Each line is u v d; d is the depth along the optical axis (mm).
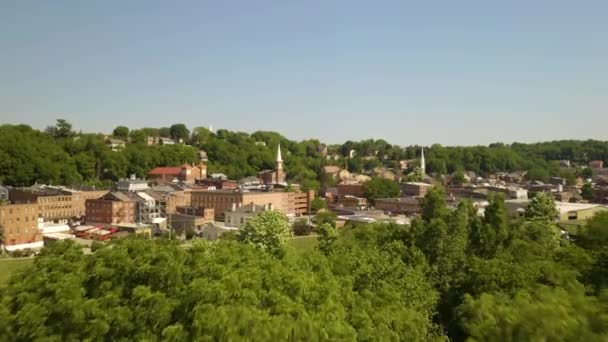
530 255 63344
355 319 39344
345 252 61219
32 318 36750
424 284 54406
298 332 33125
